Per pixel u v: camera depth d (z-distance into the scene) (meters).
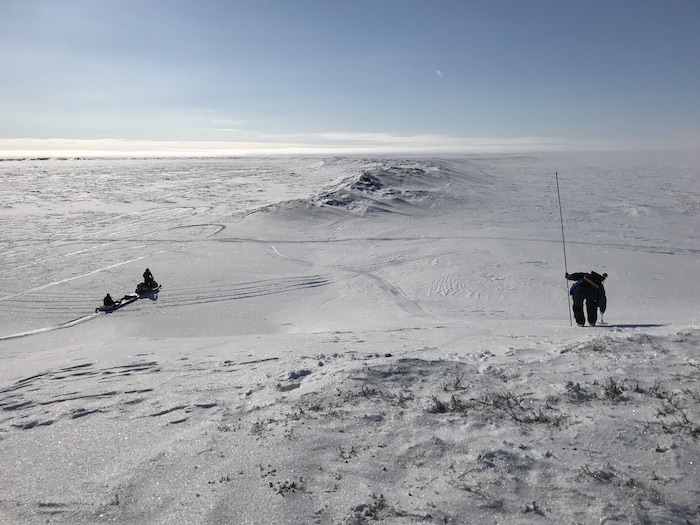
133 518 3.11
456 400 4.59
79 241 46.28
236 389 5.89
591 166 178.88
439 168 113.69
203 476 3.52
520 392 4.70
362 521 2.83
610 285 29.36
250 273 34.75
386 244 44.53
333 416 4.36
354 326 19.27
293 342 10.94
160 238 47.62
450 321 18.20
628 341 6.47
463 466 3.31
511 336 9.88
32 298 29.41
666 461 3.12
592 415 3.91
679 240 45.16
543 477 3.10
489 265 35.41
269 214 56.84
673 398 4.08
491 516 2.77
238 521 2.93
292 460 3.60
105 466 3.92
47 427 5.09
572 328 11.30
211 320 24.84
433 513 2.83
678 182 110.69
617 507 2.72
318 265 37.09
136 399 5.86
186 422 4.80
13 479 3.84
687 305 23.58
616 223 55.59
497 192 83.12
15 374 9.68
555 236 47.09
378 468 3.40
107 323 24.75
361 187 72.56
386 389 5.10
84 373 8.50
